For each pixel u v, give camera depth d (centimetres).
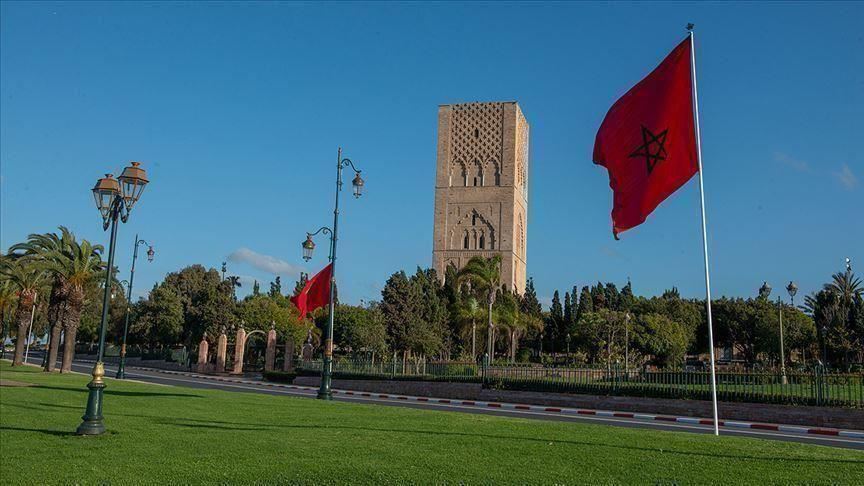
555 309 11006
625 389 3058
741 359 10619
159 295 8506
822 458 1222
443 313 6881
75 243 4781
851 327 6912
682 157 1561
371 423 1681
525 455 1212
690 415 2678
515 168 10169
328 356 2917
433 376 4006
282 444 1317
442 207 10225
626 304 10394
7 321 6725
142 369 6756
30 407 1978
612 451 1258
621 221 1622
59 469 1104
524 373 3638
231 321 7775
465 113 10369
